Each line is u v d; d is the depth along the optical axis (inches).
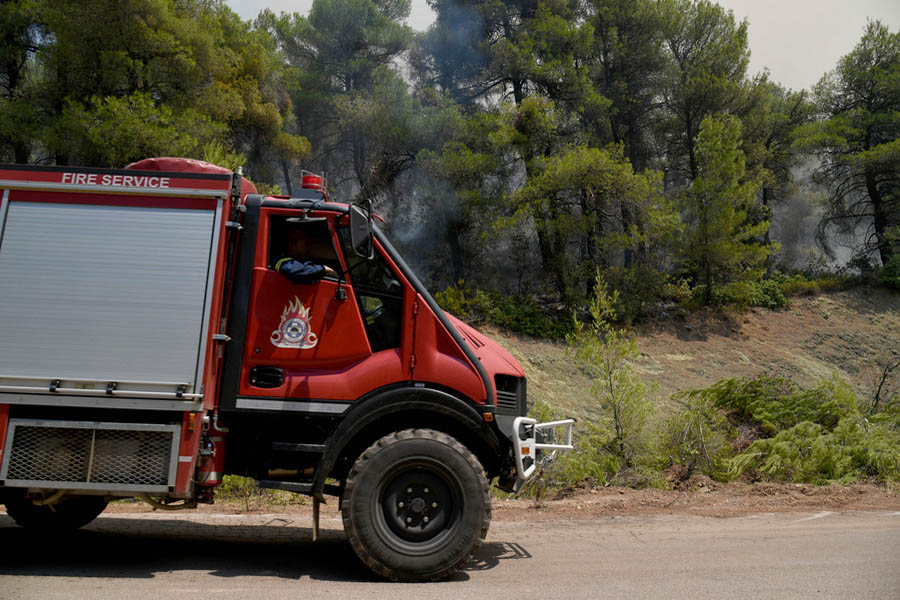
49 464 173.5
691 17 1264.8
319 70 1280.8
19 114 719.1
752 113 1307.8
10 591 151.6
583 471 360.5
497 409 192.9
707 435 399.5
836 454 389.4
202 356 178.4
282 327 187.9
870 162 1288.1
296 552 215.2
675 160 1380.4
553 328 954.1
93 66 754.2
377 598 154.8
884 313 1234.0
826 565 196.7
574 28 1151.0
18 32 770.8
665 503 322.0
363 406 181.2
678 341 1021.2
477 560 205.2
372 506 174.4
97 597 149.3
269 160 1124.5
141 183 185.6
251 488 309.9
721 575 183.8
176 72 784.9
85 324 178.2
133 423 175.3
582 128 1162.6
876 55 1379.2
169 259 183.0
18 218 182.1
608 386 401.1
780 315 1186.6
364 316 192.5
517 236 1028.5
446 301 952.9
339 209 195.6
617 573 186.4
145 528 243.1
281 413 185.0
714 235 1110.4
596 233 1041.5
